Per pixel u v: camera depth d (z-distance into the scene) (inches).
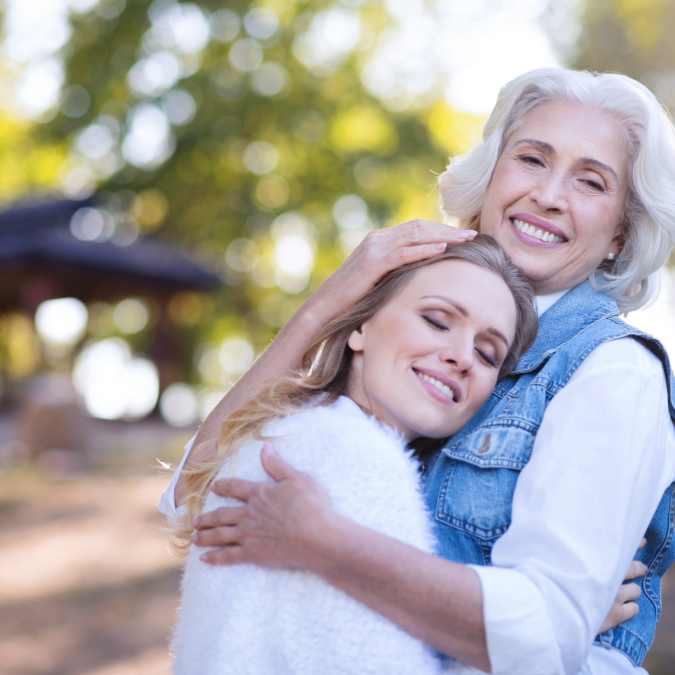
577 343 64.1
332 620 50.8
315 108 787.4
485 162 74.7
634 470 54.8
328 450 55.5
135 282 615.8
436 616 50.4
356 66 805.2
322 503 52.4
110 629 205.0
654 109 69.7
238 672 51.6
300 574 52.5
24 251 531.2
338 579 51.0
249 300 855.1
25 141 822.5
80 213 793.6
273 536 52.9
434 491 63.1
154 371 680.4
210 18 781.3
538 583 51.7
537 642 49.9
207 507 59.4
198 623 55.9
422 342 59.7
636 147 70.0
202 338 865.5
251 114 771.4
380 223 797.9
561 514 53.6
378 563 50.3
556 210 69.3
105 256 575.8
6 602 224.2
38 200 555.5
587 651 51.8
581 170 69.9
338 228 813.9
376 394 60.9
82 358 949.2
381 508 53.5
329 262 842.2
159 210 808.9
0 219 542.9
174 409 807.7
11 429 534.0
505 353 62.3
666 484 59.7
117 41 772.0
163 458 452.1
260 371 69.1
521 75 73.0
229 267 825.5
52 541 285.4
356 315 63.9
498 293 61.6
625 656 62.3
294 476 54.4
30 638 198.7
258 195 800.3
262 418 60.6
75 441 466.3
